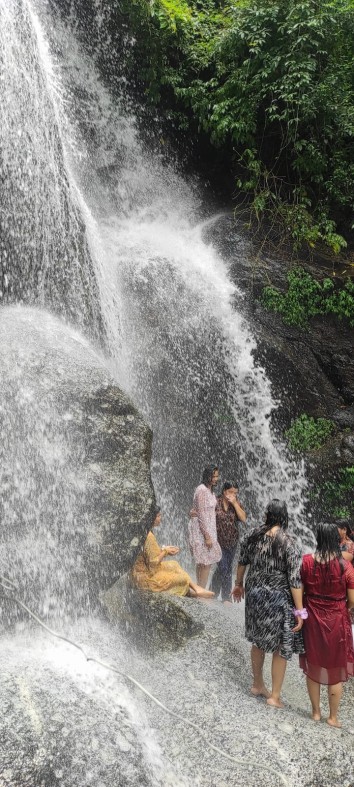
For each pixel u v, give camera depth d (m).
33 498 5.23
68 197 8.44
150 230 11.71
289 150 11.85
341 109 11.41
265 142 12.00
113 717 4.03
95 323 8.26
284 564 4.85
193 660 5.15
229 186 12.37
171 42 11.84
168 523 9.21
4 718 3.69
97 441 5.63
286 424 10.76
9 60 7.96
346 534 6.34
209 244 11.58
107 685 4.38
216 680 4.93
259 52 11.05
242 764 4.00
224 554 7.23
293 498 10.41
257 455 10.48
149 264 10.47
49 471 5.35
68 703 3.99
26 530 5.12
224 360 10.65
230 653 5.37
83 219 8.84
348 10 11.11
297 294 11.20
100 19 11.49
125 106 11.98
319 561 4.88
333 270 11.48
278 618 4.75
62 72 11.25
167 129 12.28
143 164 12.11
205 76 12.16
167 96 12.10
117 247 10.62
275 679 4.78
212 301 10.87
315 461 10.48
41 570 5.01
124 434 5.79
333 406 10.92
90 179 11.43
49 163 8.24
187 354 10.35
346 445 10.44
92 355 6.48
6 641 4.62
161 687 4.71
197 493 7.16
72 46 11.42
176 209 12.16
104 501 5.38
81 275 8.17
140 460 5.75
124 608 5.37
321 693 5.34
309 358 11.02
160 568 6.11
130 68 11.88
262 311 11.08
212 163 12.48
